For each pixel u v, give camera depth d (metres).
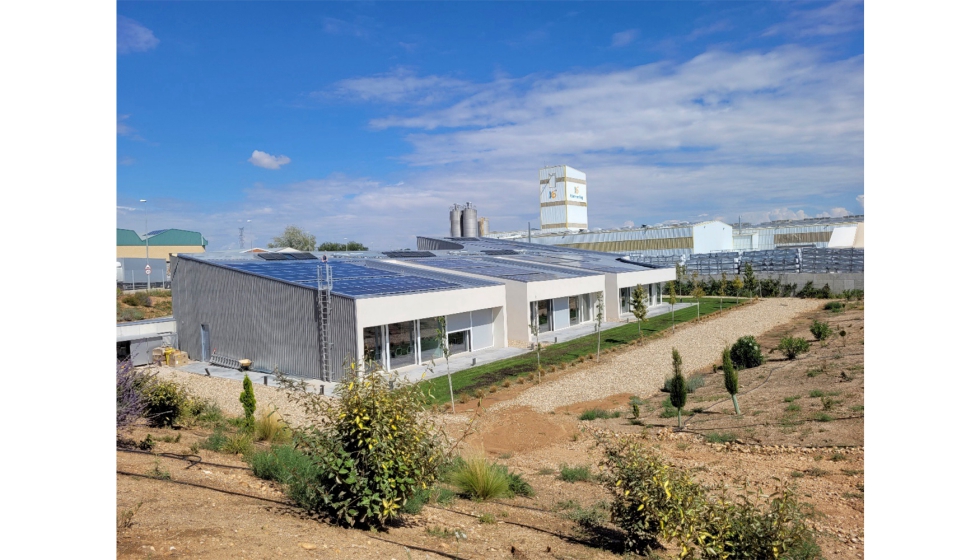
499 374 25.97
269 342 26.98
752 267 60.59
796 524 7.18
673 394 17.03
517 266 43.03
